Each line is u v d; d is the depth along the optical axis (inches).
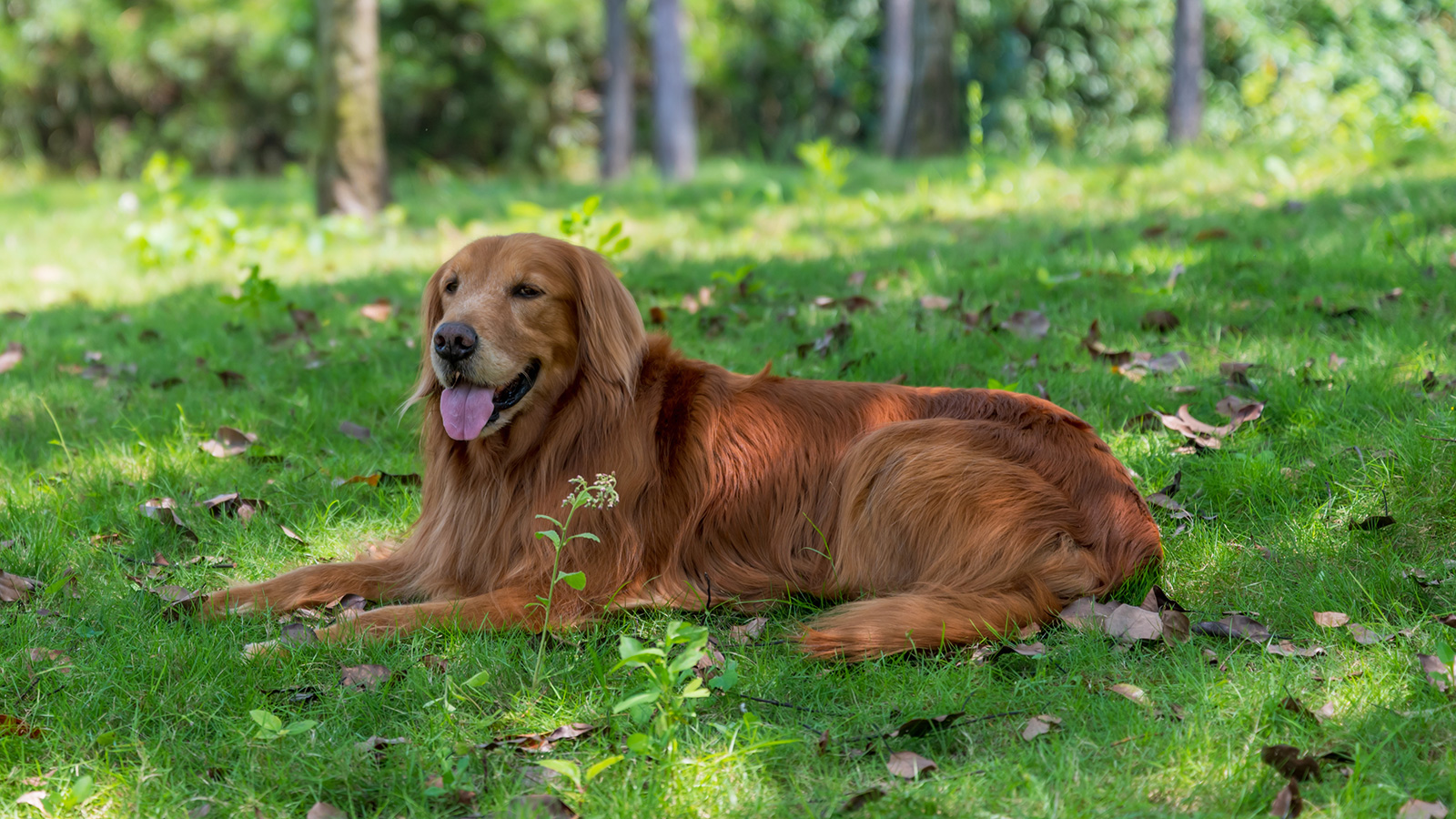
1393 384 172.6
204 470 171.9
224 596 129.2
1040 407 134.6
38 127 792.3
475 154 838.5
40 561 139.6
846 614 117.6
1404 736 96.0
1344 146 401.4
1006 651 114.3
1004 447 129.0
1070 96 813.2
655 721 96.4
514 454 132.3
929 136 553.0
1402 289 218.5
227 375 215.2
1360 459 147.7
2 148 781.3
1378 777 90.8
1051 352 207.9
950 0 547.8
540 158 823.1
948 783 92.8
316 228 384.8
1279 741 96.8
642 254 324.5
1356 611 118.3
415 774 96.7
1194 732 97.4
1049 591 120.1
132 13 752.3
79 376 222.4
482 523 133.5
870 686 109.7
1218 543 135.8
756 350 219.9
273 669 114.3
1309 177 366.0
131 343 247.0
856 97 844.0
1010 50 784.3
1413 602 120.9
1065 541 122.6
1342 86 671.8
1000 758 97.5
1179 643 113.3
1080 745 97.9
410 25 783.1
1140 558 125.1
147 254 336.5
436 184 602.9
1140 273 256.2
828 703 108.0
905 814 89.2
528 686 112.3
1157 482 155.4
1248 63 724.0
